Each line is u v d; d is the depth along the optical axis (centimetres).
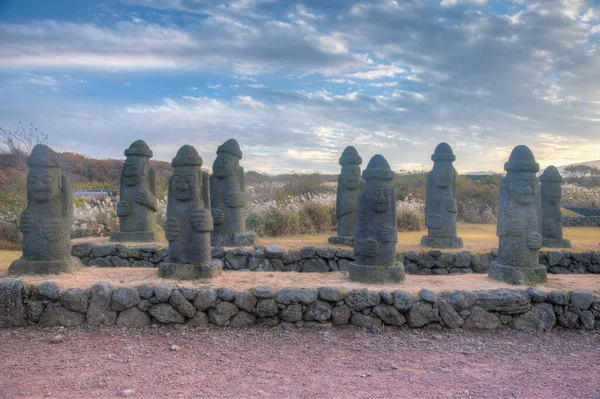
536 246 804
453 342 656
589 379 535
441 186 1204
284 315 700
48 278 761
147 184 1244
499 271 820
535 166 806
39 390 484
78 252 1126
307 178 2556
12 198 1814
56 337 638
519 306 711
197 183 812
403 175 2983
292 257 1116
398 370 552
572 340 679
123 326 693
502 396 486
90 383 502
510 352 625
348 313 703
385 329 698
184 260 803
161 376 523
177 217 805
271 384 505
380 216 791
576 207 2456
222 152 1185
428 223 1215
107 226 1423
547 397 485
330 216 1694
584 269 1135
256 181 2852
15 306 689
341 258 1123
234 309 702
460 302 701
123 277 799
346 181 1238
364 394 483
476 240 1383
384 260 785
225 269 1105
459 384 514
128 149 1227
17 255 1216
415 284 779
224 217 1179
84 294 697
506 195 823
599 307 717
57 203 823
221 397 471
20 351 597
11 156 2105
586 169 4181
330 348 625
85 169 3259
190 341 643
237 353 601
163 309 699
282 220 1504
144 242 1198
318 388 496
